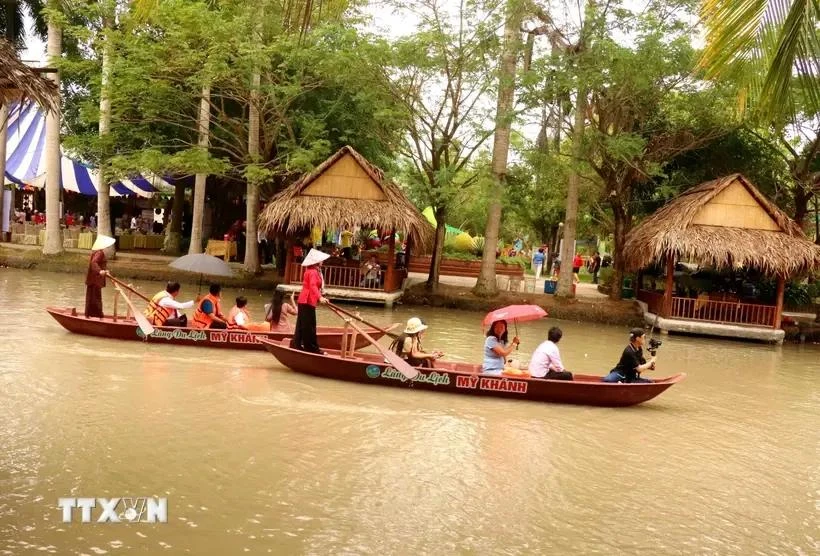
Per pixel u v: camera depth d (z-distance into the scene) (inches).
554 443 360.5
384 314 810.8
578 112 868.0
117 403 374.0
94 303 535.2
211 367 464.1
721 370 620.7
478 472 313.9
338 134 965.8
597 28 786.2
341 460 316.2
